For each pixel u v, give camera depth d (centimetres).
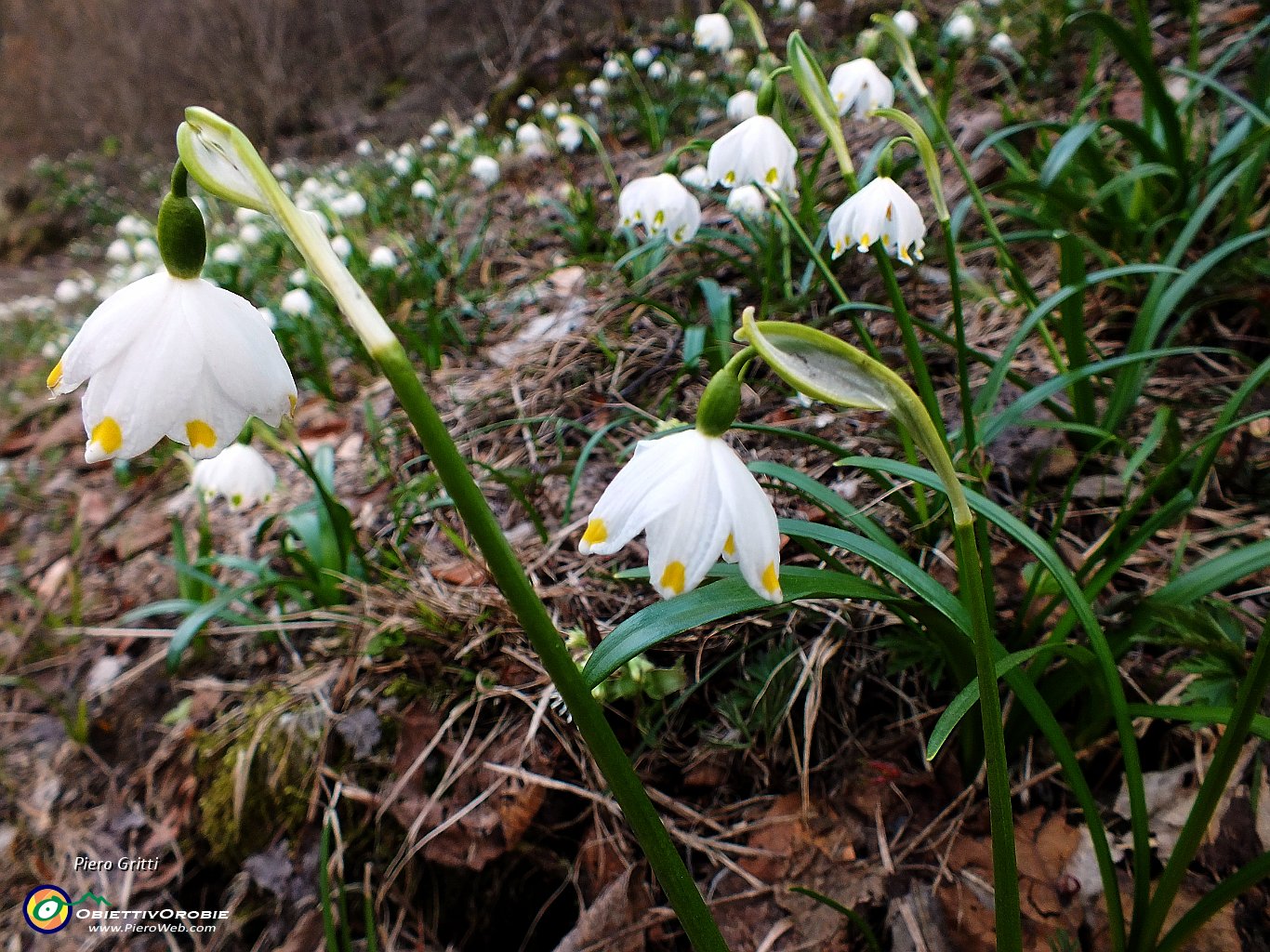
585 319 40
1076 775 15
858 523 18
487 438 34
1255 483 23
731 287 38
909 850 20
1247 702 13
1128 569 22
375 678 25
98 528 41
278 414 13
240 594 27
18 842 27
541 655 11
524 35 109
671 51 85
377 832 23
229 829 25
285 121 135
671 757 22
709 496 12
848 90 28
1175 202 29
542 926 23
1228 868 17
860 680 22
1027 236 25
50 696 31
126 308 12
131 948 24
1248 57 37
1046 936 18
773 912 19
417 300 46
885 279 21
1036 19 50
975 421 25
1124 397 24
